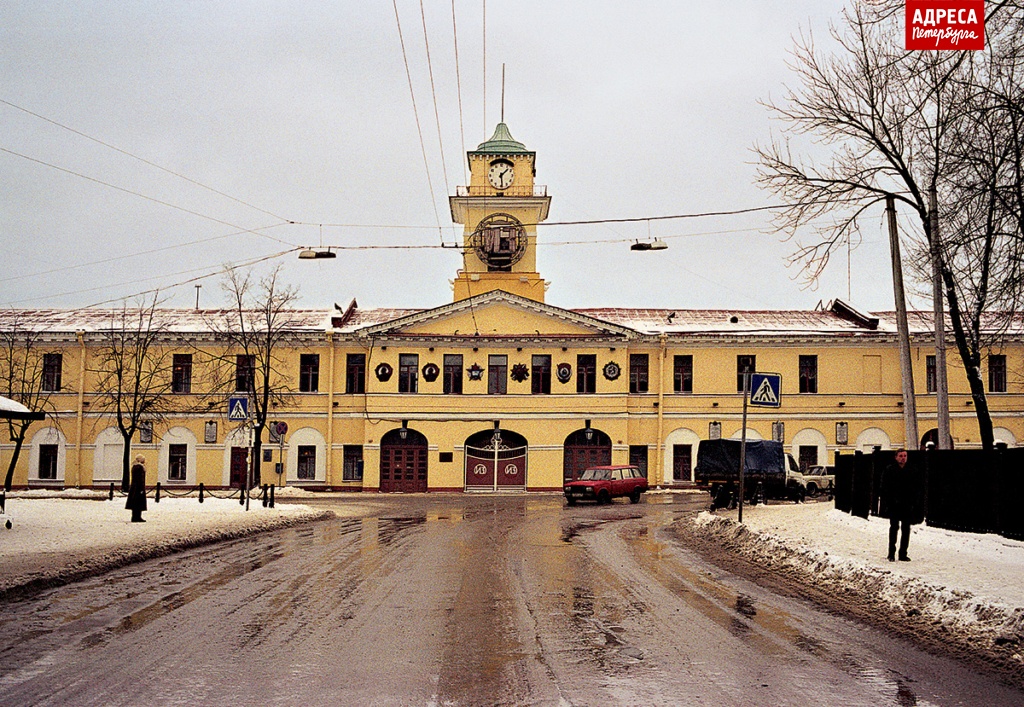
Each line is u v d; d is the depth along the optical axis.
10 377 48.22
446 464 51.25
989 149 14.51
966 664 8.73
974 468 17.58
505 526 26.14
